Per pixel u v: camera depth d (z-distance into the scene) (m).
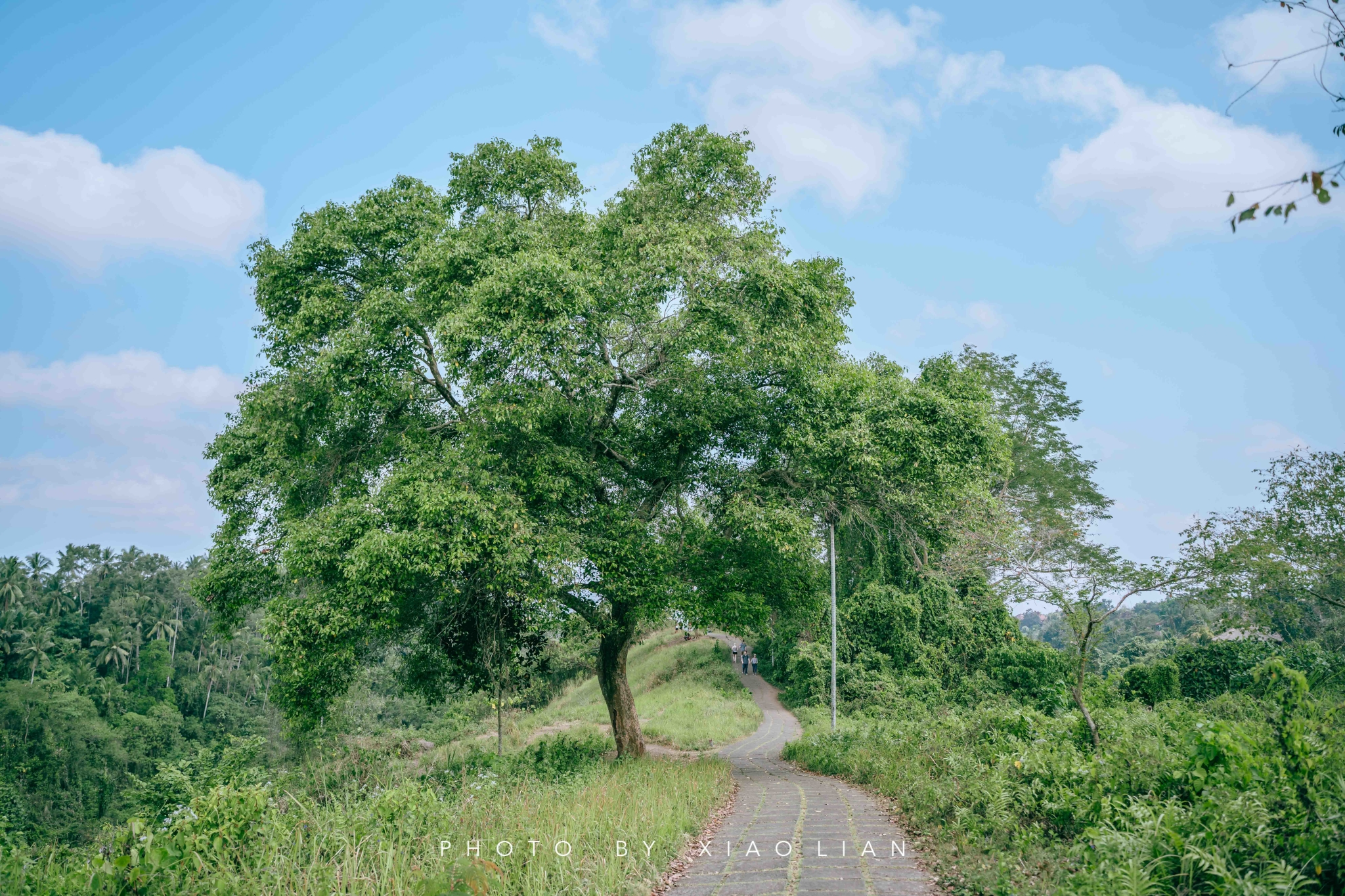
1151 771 7.96
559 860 7.05
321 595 13.98
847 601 33.12
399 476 13.92
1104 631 11.38
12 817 37.00
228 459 16.08
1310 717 7.30
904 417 15.91
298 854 6.88
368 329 14.93
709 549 17.19
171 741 56.75
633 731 18.33
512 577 13.75
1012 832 7.66
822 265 16.86
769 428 16.58
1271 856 5.34
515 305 13.81
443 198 17.12
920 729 16.33
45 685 53.31
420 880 6.22
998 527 23.59
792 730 29.98
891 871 7.26
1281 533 12.87
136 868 6.11
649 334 15.84
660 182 16.94
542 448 14.95
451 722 35.16
